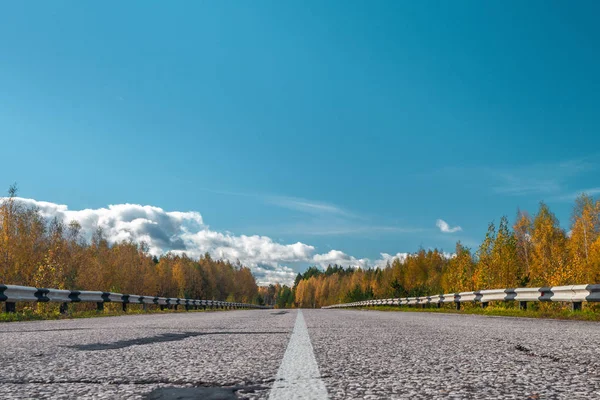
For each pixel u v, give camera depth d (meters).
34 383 2.71
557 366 3.35
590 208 54.84
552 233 55.16
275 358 3.80
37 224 46.91
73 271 34.12
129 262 74.88
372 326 7.99
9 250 41.56
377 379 2.85
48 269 23.50
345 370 3.19
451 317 12.55
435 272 97.38
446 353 4.12
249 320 10.76
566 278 19.94
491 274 28.08
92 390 2.52
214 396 2.37
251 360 3.68
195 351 4.26
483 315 13.78
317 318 12.04
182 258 133.88
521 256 58.56
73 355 3.96
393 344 4.89
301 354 4.05
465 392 2.47
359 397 2.35
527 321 9.91
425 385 2.67
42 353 4.10
